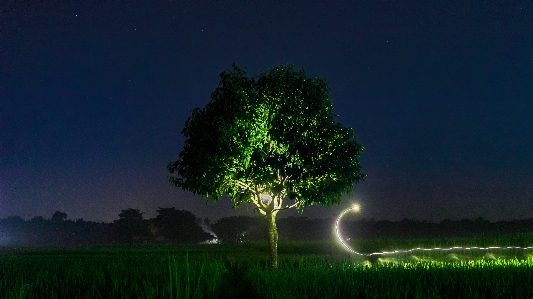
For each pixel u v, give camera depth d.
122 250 39.31
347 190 18.92
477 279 12.62
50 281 13.65
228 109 17.73
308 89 18.34
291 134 17.61
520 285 11.55
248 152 17.48
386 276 13.64
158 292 11.47
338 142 18.50
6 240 80.31
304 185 18.05
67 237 81.12
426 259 23.89
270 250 19.52
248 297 12.86
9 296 11.24
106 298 11.43
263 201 20.19
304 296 11.03
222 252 35.62
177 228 75.69
